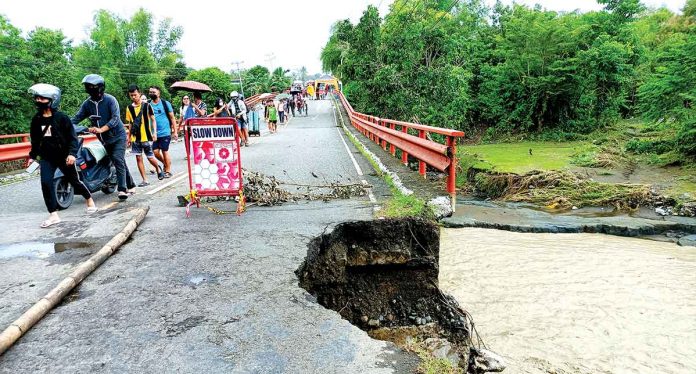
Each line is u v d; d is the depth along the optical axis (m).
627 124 27.27
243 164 11.27
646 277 6.25
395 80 22.48
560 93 27.14
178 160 13.12
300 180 8.96
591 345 4.64
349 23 26.28
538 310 5.34
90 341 3.11
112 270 4.36
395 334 4.77
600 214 9.62
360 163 11.41
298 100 42.38
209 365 2.82
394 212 6.05
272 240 5.14
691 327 4.98
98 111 7.18
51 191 5.84
